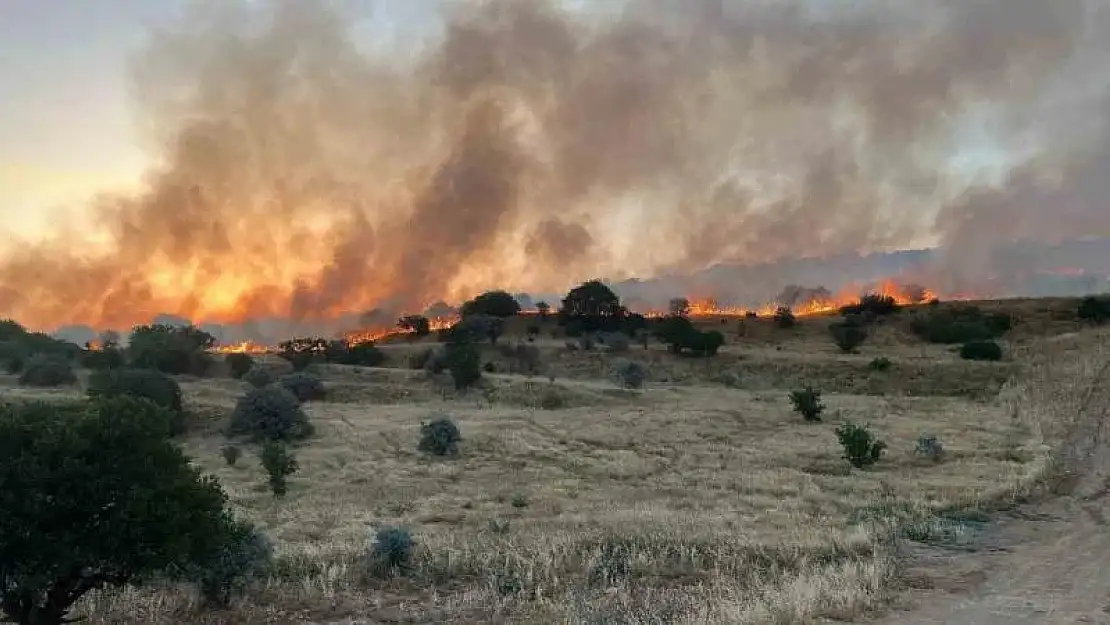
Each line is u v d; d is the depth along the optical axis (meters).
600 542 20.00
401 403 73.81
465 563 18.34
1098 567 17.33
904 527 21.48
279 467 34.91
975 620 13.45
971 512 23.97
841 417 56.88
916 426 50.28
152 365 90.75
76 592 13.27
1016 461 36.62
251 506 31.94
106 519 12.56
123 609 15.21
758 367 93.69
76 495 12.34
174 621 14.64
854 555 18.39
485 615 14.94
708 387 84.56
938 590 15.42
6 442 12.36
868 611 13.93
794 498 29.39
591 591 16.27
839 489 30.67
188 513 13.44
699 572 17.52
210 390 72.19
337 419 60.81
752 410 61.12
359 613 15.15
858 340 108.25
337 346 108.31
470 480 37.50
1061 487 28.52
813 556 18.39
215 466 44.41
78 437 12.49
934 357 94.75
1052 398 58.88
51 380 72.75
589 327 136.88
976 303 139.38
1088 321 114.62
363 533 24.38
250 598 15.95
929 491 28.70
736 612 13.76
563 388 75.75
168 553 12.90
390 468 40.59
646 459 42.28
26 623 12.77
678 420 56.28
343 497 33.16
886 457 39.19
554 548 19.30
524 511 28.72
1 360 86.06
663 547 19.55
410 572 17.88
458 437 46.72
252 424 53.78
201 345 116.75
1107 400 54.06
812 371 89.06
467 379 78.50
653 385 85.31
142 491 12.71
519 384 78.38
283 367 95.69
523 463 42.25
